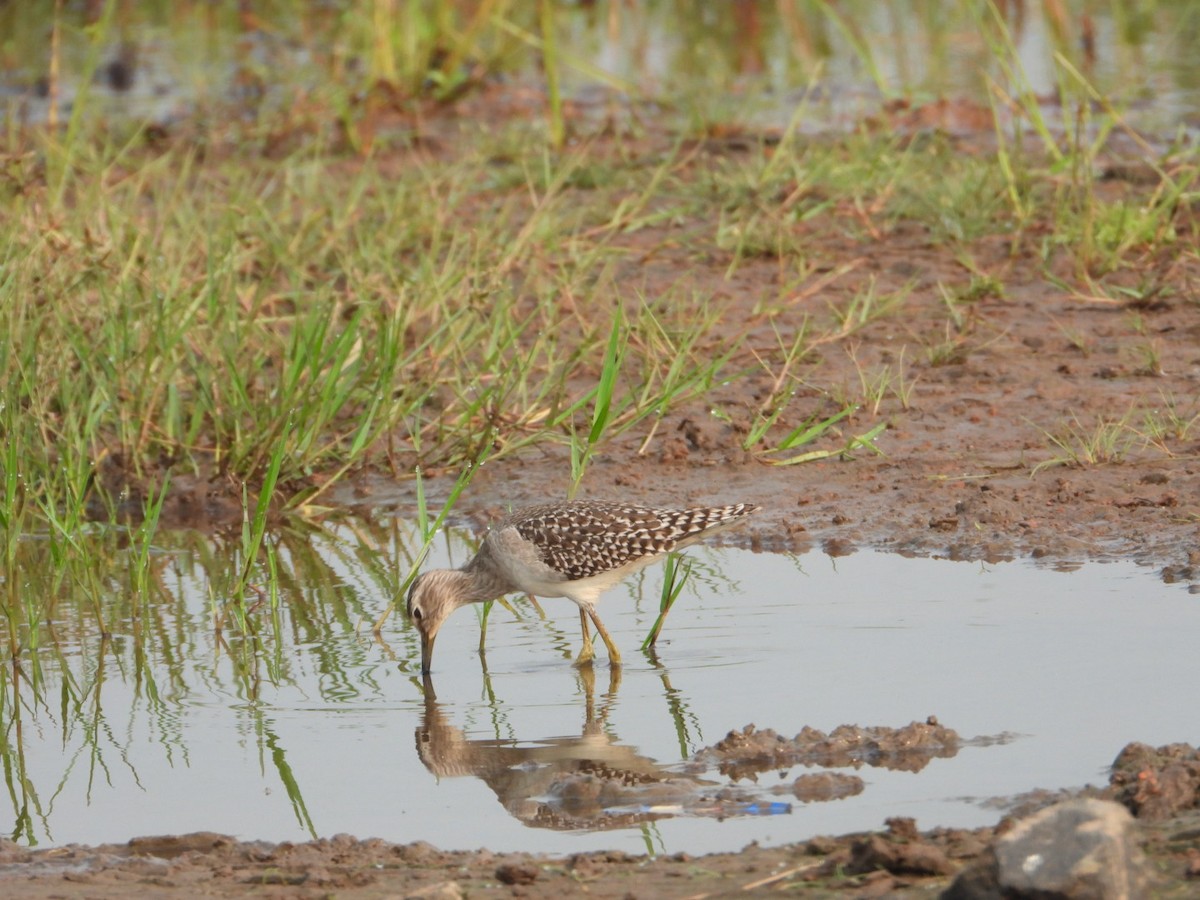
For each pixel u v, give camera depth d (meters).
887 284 17.64
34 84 28.02
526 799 8.33
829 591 11.21
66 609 11.94
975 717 8.82
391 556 12.80
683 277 16.64
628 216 18.95
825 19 33.56
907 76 26.91
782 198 20.34
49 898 7.20
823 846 7.23
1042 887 6.01
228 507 14.01
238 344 14.91
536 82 27.55
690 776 8.38
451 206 19.34
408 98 25.66
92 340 14.83
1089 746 8.29
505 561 10.71
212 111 25.25
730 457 13.89
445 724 9.51
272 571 11.21
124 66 29.05
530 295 17.34
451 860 7.48
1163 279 16.88
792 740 8.61
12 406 12.92
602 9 35.62
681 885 6.92
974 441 13.77
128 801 8.61
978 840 7.08
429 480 14.23
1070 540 11.66
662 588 11.84
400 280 16.44
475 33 26.17
